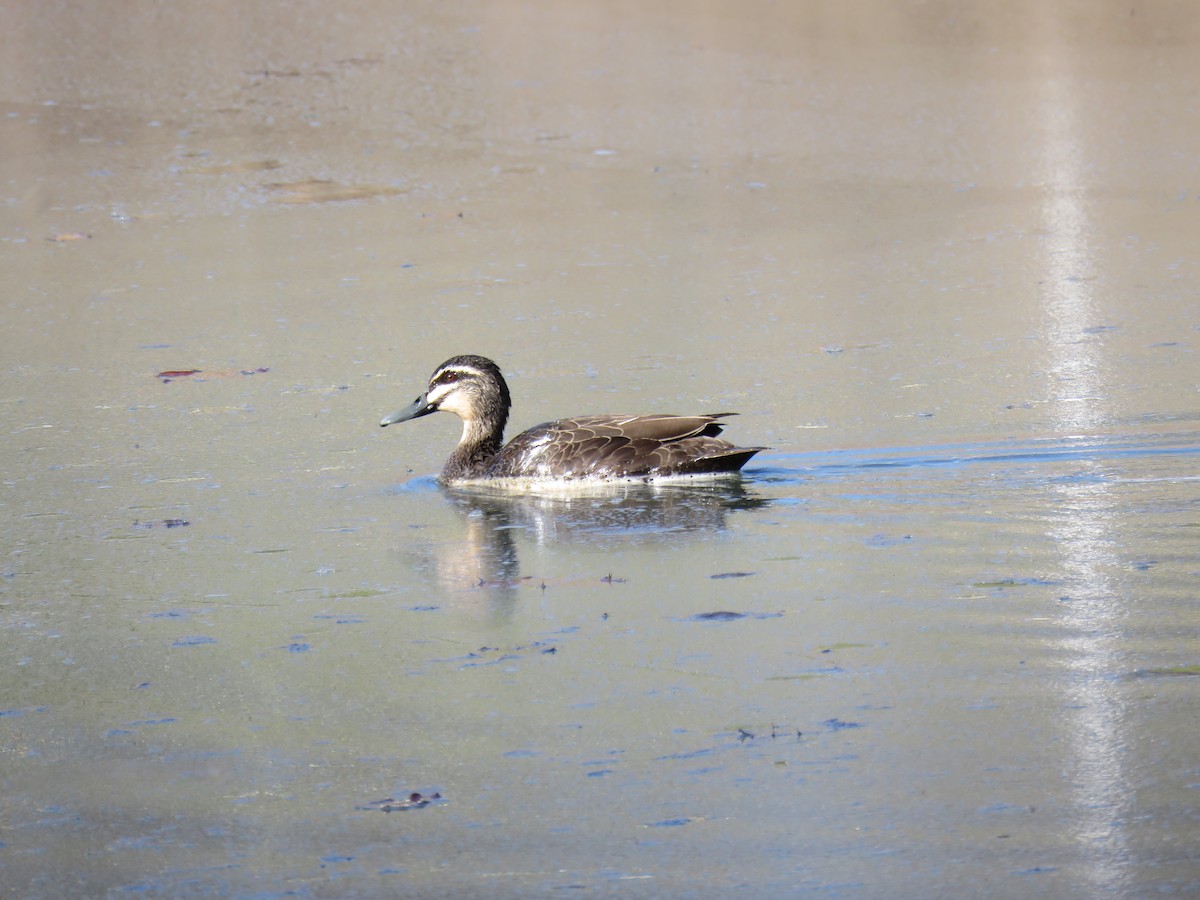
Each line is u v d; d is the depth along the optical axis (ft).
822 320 64.85
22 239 79.87
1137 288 67.41
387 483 48.57
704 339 62.69
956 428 50.57
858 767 27.68
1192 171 88.02
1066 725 29.01
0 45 117.08
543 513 45.09
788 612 35.60
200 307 69.15
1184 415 50.67
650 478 47.67
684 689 31.42
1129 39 121.08
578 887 24.31
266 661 34.01
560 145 95.76
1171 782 26.61
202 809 27.48
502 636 34.88
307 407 56.08
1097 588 36.32
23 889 25.03
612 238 78.95
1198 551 38.63
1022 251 74.54
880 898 23.59
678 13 129.18
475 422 49.75
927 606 35.60
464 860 25.30
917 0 132.98
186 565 40.65
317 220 82.74
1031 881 23.82
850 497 44.62
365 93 106.01
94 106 102.78
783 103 104.58
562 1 131.95
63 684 33.14
